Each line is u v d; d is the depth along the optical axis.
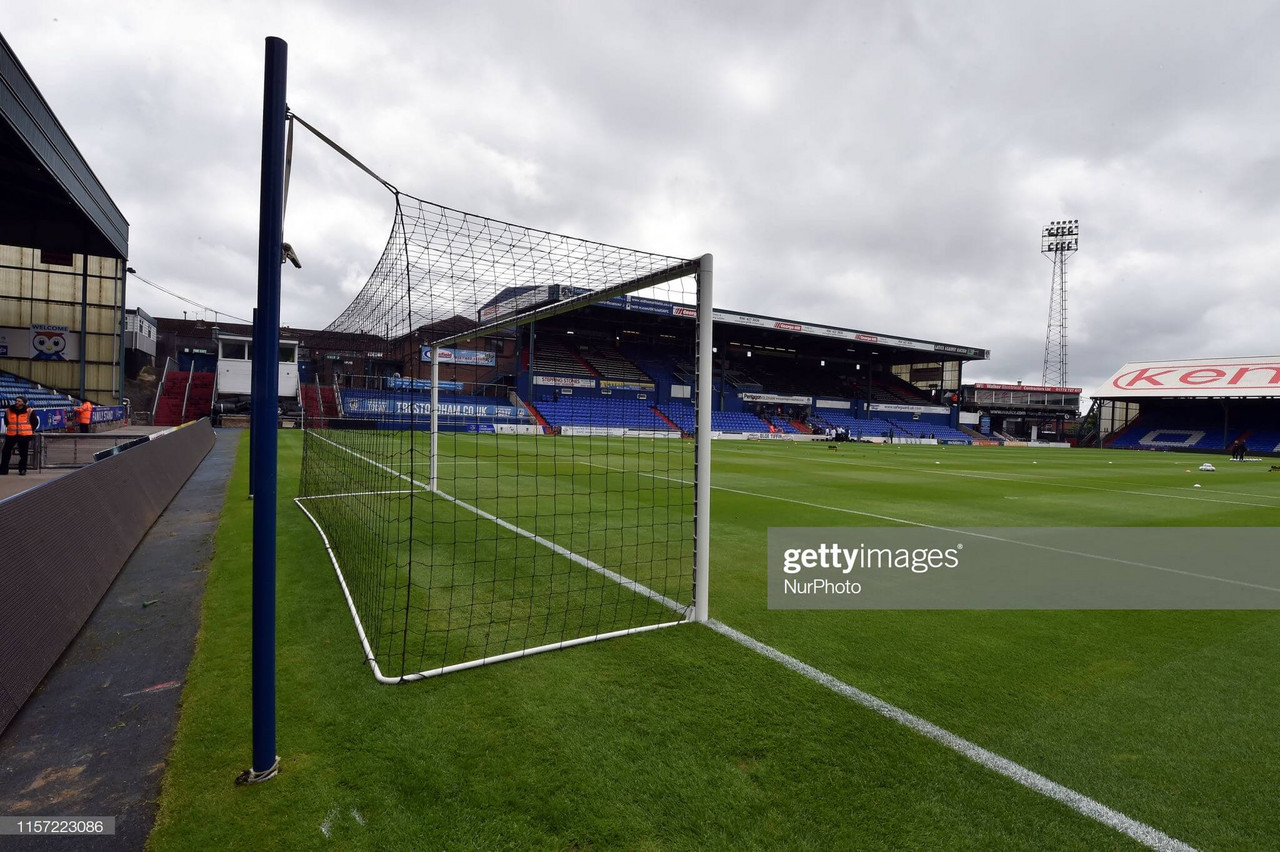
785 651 3.45
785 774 2.25
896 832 1.95
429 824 1.95
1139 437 46.78
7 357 19.77
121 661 3.13
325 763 2.26
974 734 2.57
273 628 2.16
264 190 2.09
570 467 14.18
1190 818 2.05
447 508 7.67
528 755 2.33
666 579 4.90
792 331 40.22
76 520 4.03
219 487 8.89
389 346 5.71
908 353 51.78
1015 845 1.90
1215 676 3.26
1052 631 3.93
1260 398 40.09
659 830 1.94
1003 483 13.65
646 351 44.88
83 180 13.78
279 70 2.11
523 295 4.83
